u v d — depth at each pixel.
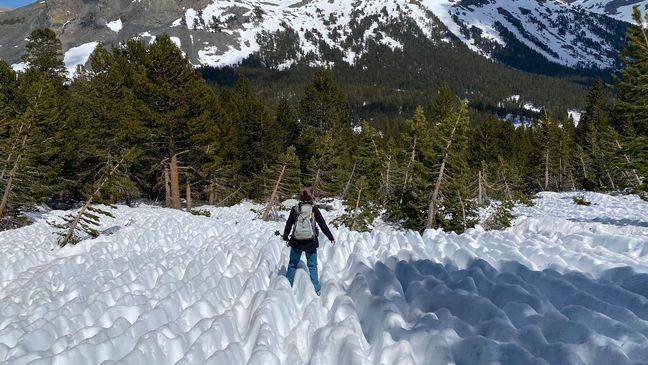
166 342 5.21
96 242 13.99
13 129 25.12
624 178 38.38
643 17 18.67
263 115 44.94
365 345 5.27
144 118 28.91
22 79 35.31
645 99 18.88
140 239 13.88
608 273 6.66
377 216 26.95
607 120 55.22
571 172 52.72
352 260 8.27
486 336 4.95
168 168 33.47
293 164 30.11
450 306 5.75
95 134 34.62
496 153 52.84
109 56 41.28
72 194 38.78
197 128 29.31
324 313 6.20
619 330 4.73
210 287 7.50
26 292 8.90
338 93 52.38
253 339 5.35
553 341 4.74
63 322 6.29
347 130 52.69
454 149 23.80
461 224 23.66
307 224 7.00
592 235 9.12
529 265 7.38
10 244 15.32
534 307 5.57
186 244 13.12
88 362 4.99
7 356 5.31
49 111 27.50
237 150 40.28
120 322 5.98
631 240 8.22
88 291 8.21
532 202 34.28
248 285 7.16
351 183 38.84
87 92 39.06
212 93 38.22
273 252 9.84
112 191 17.59
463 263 7.77
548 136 51.97
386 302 5.84
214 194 40.47
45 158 28.64
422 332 4.98
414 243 9.73
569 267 7.28
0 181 24.36
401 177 30.59
